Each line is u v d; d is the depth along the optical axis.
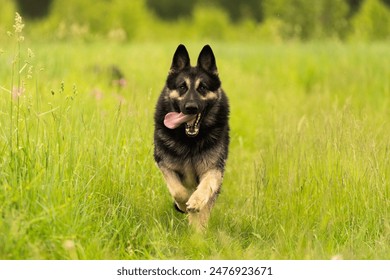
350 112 11.49
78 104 10.80
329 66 27.16
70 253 7.48
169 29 63.81
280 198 10.09
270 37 51.25
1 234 7.31
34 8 79.25
